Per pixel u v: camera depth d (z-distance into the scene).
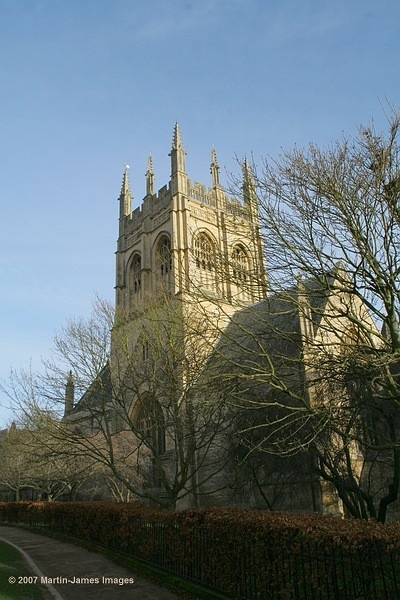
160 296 41.91
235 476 33.12
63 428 32.69
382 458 29.72
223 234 54.53
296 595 10.74
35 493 69.88
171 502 28.66
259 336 21.03
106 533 24.91
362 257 17.08
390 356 15.82
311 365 17.73
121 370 33.66
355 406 18.39
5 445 54.97
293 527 11.27
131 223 68.81
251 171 19.59
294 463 29.05
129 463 42.47
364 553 9.90
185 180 61.31
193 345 28.36
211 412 28.97
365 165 17.48
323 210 17.70
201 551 14.94
